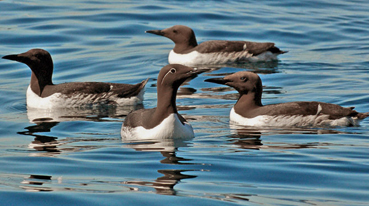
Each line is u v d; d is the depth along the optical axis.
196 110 14.18
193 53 20.25
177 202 7.56
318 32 23.77
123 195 7.84
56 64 18.92
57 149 10.56
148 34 22.84
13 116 13.93
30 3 25.91
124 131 11.66
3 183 8.41
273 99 14.85
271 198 7.72
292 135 11.75
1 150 10.52
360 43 22.30
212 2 27.80
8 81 17.53
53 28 22.55
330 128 12.48
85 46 21.02
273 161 9.55
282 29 23.92
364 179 8.55
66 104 15.12
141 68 18.88
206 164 9.40
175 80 10.91
